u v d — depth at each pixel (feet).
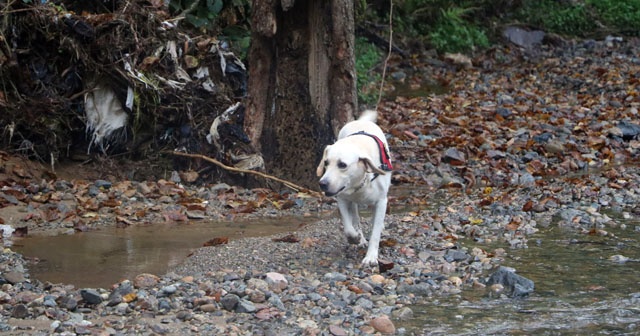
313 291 17.76
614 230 23.40
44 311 16.08
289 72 28.73
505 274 18.63
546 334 15.64
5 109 28.43
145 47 29.40
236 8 37.27
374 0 58.80
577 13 70.79
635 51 62.13
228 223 24.21
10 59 28.37
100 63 28.91
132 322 15.78
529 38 66.33
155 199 26.50
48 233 22.79
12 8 28.91
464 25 64.23
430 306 17.26
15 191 25.41
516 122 38.75
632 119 39.63
